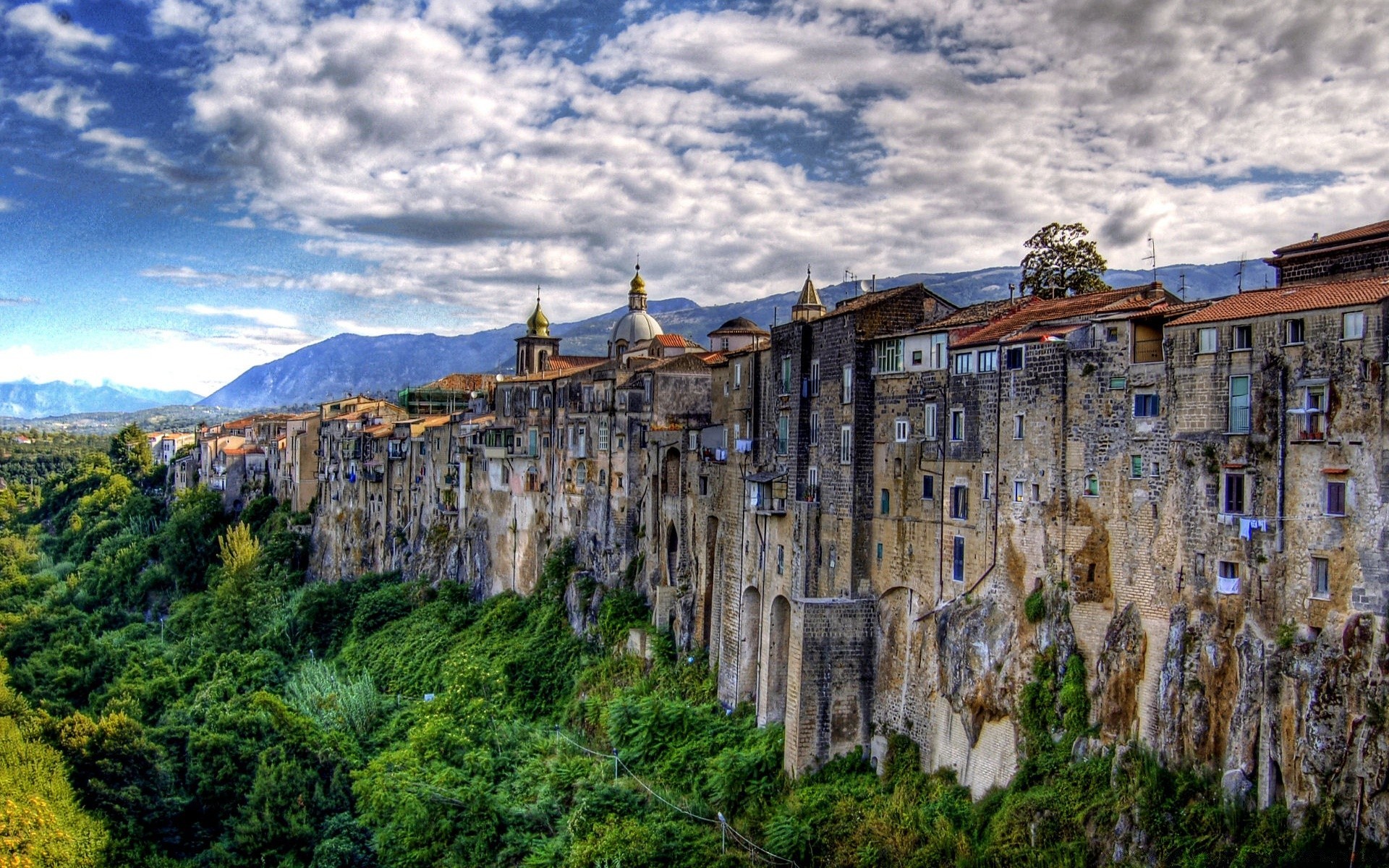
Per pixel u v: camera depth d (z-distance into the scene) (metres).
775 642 82.75
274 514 179.00
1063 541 61.34
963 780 65.75
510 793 83.88
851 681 74.62
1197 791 53.09
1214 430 54.44
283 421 191.62
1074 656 60.22
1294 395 51.31
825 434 78.94
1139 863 53.16
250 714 100.12
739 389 93.19
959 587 68.00
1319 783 48.84
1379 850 46.69
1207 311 55.28
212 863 85.94
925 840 63.12
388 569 148.88
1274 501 51.94
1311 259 58.34
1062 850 56.12
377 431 155.88
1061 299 69.94
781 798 73.19
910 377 72.62
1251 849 49.69
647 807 76.50
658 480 100.62
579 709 95.25
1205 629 54.31
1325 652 49.41
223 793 92.19
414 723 102.19
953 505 68.81
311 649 136.00
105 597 172.75
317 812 89.12
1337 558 49.59
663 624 96.69
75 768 90.38
